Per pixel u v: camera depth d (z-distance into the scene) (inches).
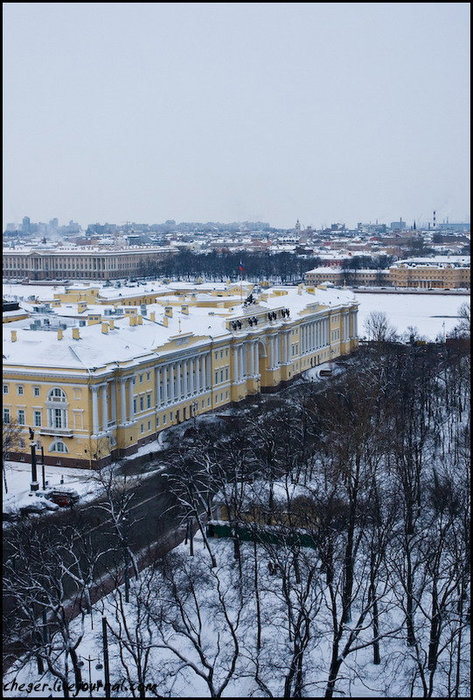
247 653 4798.2
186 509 6722.4
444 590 5310.0
